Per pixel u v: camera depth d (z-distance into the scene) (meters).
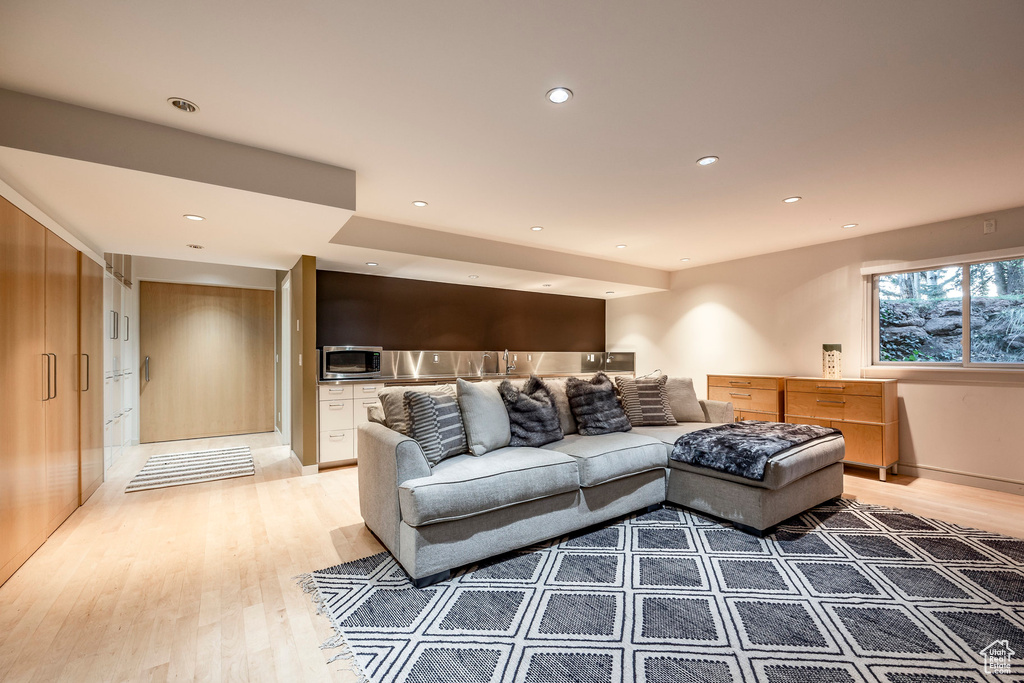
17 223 2.37
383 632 1.82
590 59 1.76
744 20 1.54
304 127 2.29
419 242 4.21
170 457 4.80
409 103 2.07
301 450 4.33
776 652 1.69
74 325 3.19
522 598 2.07
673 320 6.26
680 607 1.99
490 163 2.75
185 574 2.30
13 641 1.76
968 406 3.86
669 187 3.16
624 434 3.34
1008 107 2.10
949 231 3.92
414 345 5.52
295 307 4.65
